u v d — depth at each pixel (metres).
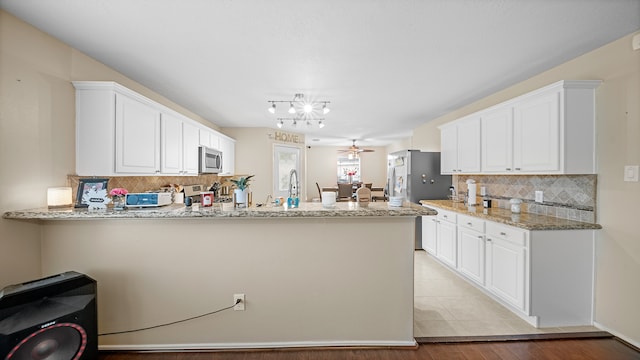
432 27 1.87
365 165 9.81
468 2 1.61
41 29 1.88
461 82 2.93
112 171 2.15
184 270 2.00
